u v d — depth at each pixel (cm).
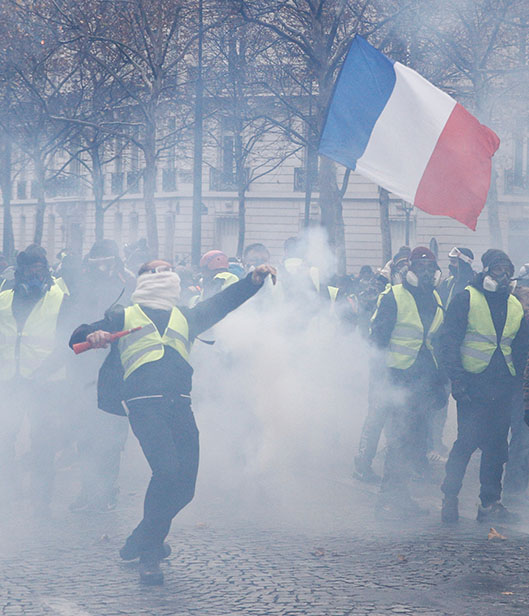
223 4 2875
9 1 3228
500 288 853
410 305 904
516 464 943
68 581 643
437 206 1010
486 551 729
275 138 5159
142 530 651
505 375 852
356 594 613
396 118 1013
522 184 5128
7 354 880
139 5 3178
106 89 3709
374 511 873
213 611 575
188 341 681
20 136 3953
